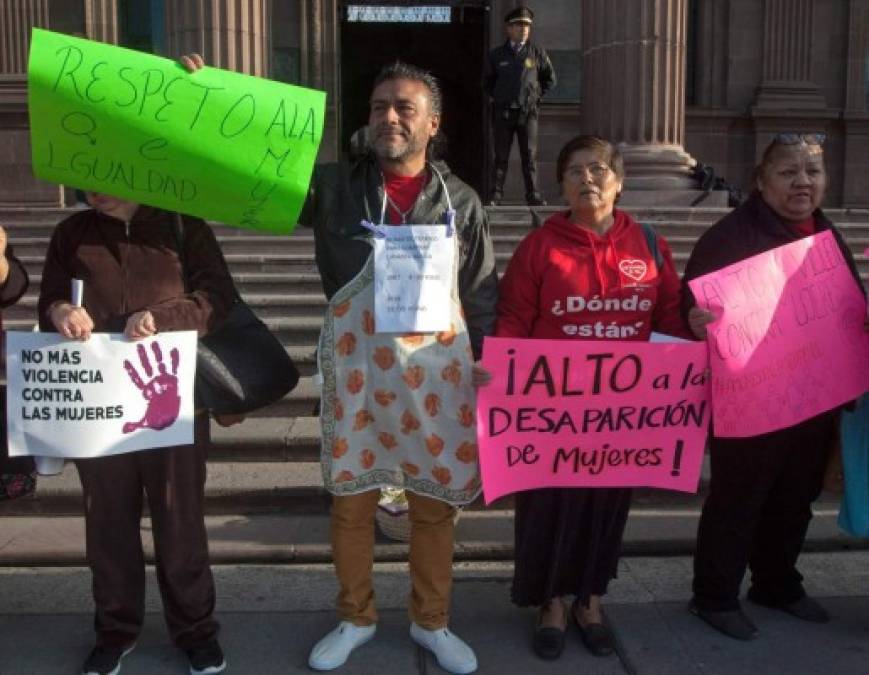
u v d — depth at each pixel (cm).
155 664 315
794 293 321
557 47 1074
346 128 1490
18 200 987
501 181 891
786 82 1119
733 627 336
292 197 293
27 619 349
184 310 292
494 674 312
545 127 1077
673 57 837
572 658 322
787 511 343
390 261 293
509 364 303
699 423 321
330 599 368
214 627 311
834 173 1141
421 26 1468
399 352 296
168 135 284
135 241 296
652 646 329
